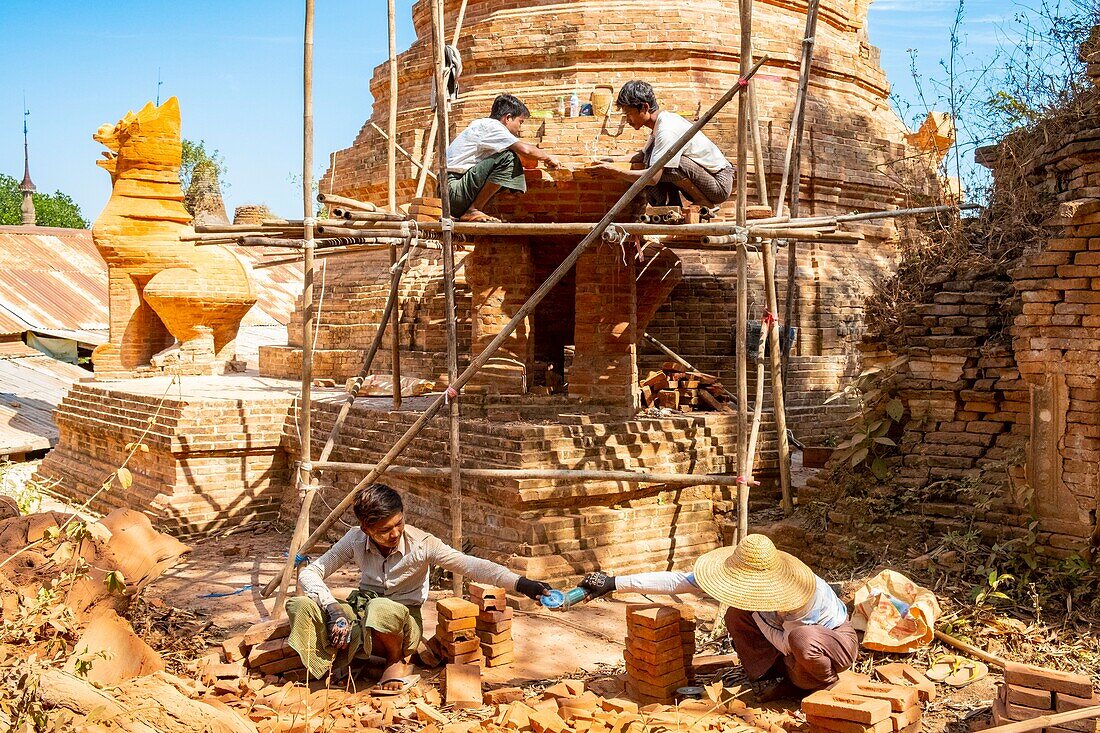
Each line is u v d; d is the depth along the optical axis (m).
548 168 8.87
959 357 8.50
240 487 12.30
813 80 14.53
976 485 8.09
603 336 9.92
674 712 5.70
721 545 9.84
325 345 15.58
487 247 10.23
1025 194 9.16
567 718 5.66
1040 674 5.29
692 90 13.41
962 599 7.19
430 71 15.30
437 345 13.47
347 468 8.42
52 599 6.12
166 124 19.03
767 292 9.47
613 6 13.83
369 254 15.65
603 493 9.05
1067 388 7.54
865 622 6.80
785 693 6.18
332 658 6.43
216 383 15.50
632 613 6.27
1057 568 7.33
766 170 13.24
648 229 7.92
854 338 13.48
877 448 8.94
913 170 14.73
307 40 7.95
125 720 4.93
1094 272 7.34
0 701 4.93
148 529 8.22
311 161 8.09
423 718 5.81
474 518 9.16
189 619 8.05
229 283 17.81
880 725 5.24
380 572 6.62
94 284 27.23
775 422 10.26
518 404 10.01
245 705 5.97
